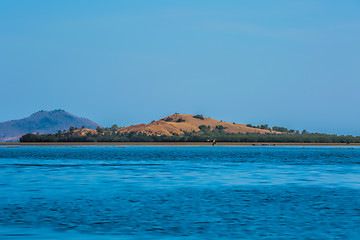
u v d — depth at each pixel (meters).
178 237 110.38
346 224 125.06
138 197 173.00
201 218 132.50
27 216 134.75
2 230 116.94
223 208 148.75
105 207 150.12
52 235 111.94
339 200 165.88
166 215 136.75
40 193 183.75
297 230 117.81
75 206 151.75
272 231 116.62
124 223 125.44
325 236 111.81
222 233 114.38
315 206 153.00
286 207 150.88
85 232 115.06
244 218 132.75
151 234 113.06
